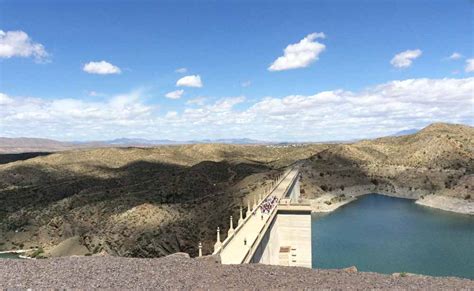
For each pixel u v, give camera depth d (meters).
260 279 18.41
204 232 101.88
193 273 18.94
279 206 62.66
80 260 20.84
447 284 18.36
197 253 93.50
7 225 137.12
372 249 82.25
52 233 130.62
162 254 96.75
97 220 126.56
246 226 49.25
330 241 90.00
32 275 18.02
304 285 17.70
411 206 143.00
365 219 118.31
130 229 111.56
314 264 72.31
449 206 133.50
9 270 18.78
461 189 140.62
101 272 18.59
